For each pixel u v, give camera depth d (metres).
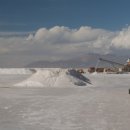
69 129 12.54
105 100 25.00
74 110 18.69
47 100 25.12
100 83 56.91
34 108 19.78
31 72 138.12
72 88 43.00
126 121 14.49
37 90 38.38
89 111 18.20
